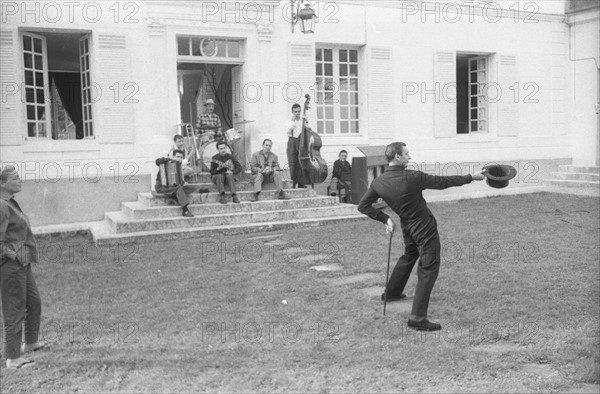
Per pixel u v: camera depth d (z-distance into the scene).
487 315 5.77
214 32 12.30
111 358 4.98
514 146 15.63
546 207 12.73
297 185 12.29
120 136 11.74
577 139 16.33
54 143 11.39
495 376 4.48
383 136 14.00
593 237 9.41
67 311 6.34
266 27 12.69
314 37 13.21
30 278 5.20
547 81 16.06
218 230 10.52
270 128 12.90
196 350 5.14
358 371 4.60
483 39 15.12
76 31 11.46
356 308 6.21
